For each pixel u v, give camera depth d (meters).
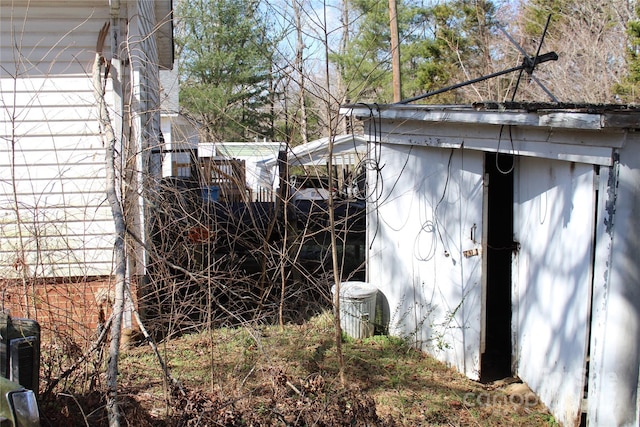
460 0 22.77
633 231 3.88
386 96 22.00
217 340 6.23
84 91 6.37
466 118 5.25
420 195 6.58
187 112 7.14
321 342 6.60
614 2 18.62
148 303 6.03
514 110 4.56
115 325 3.32
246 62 19.75
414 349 6.64
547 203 4.91
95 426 3.68
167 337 4.76
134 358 5.82
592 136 4.06
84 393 3.91
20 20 6.27
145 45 7.73
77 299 5.76
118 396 3.57
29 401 2.89
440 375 5.86
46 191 6.33
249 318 7.09
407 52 22.27
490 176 7.08
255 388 4.60
